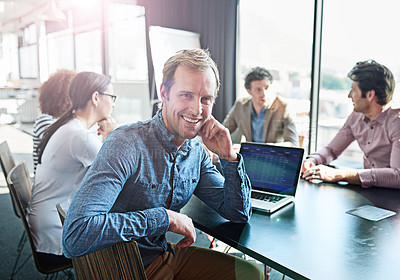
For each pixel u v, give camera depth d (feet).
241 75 13.65
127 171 3.69
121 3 14.11
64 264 5.43
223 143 4.25
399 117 6.84
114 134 3.84
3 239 8.96
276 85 12.25
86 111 6.08
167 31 12.91
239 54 13.51
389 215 4.63
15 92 11.27
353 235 4.01
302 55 11.49
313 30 11.03
